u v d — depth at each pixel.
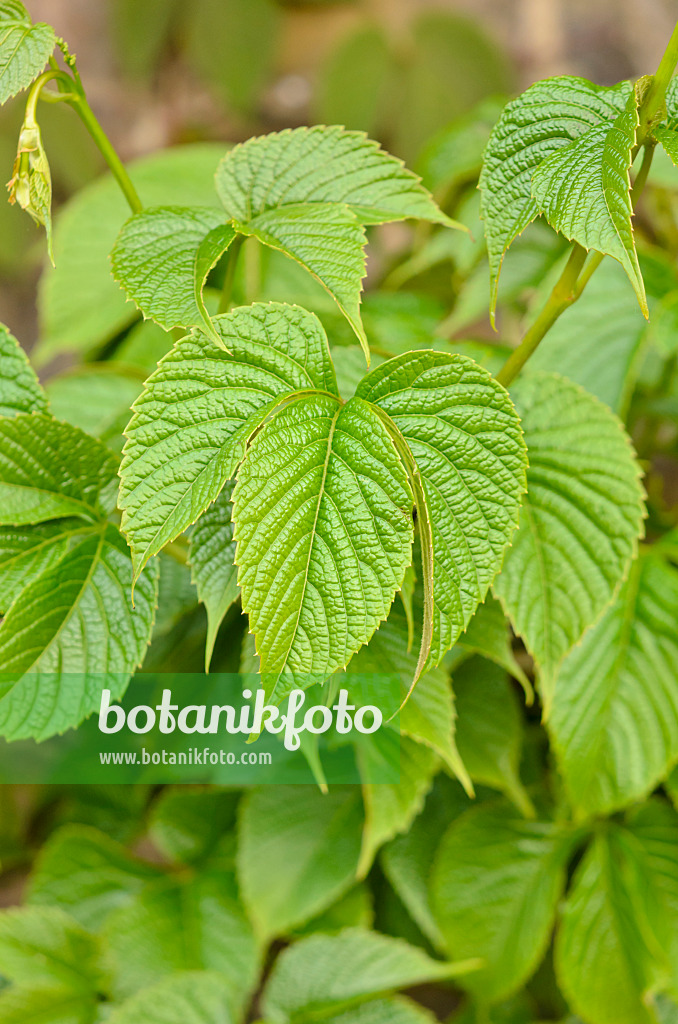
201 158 0.94
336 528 0.55
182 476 0.56
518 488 0.57
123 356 0.92
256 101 1.96
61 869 0.93
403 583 0.58
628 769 0.70
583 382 0.73
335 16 2.03
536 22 1.96
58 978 0.81
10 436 0.60
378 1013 0.77
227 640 0.72
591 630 0.71
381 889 0.94
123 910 0.85
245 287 0.84
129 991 0.81
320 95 1.87
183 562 0.64
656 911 0.78
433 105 1.87
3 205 1.75
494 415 0.57
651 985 0.75
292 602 0.55
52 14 1.94
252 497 0.55
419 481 0.56
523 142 0.57
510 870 0.81
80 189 1.76
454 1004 1.06
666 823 0.83
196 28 1.85
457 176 0.91
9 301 1.95
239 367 0.57
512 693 0.75
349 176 0.61
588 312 0.74
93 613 0.61
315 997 0.78
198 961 0.82
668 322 0.73
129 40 1.88
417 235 1.02
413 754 0.70
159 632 0.66
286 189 0.62
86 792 1.07
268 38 1.89
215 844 0.93
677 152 0.56
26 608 0.60
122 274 0.59
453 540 0.56
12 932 0.84
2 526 0.61
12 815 1.14
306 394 0.57
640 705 0.70
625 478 0.64
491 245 0.57
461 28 1.80
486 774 0.73
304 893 0.81
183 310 0.57
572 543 0.64
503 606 0.63
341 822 0.84
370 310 0.90
